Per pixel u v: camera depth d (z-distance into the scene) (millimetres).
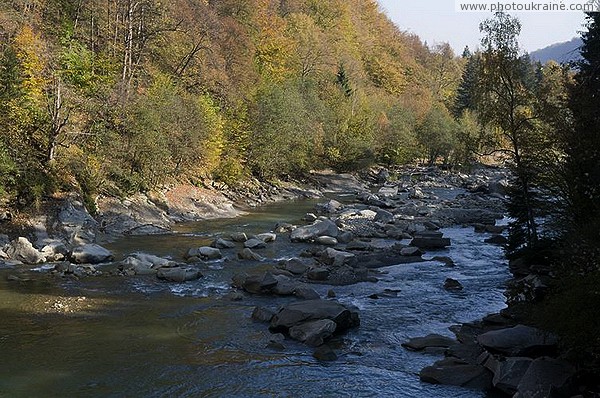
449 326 20391
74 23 53906
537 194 29000
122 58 53531
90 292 23609
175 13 59656
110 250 31625
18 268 27000
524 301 20203
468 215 48438
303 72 95188
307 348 18078
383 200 58812
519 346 15945
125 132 41969
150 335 18875
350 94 97438
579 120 23812
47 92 37375
